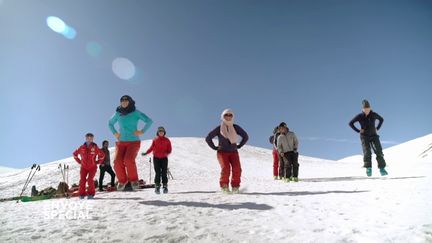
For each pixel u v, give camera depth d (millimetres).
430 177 8055
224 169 8086
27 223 4879
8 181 26688
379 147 10484
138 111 8812
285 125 11867
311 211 5066
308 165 37875
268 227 4223
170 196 7633
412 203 4973
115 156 8930
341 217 4531
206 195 7602
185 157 38312
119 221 4832
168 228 4371
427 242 3207
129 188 10852
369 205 5184
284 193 7480
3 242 3928
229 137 8102
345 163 46344
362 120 10562
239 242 3719
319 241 3525
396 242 3285
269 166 39500
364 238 3477
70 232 4285
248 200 6438
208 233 4082
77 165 31469
